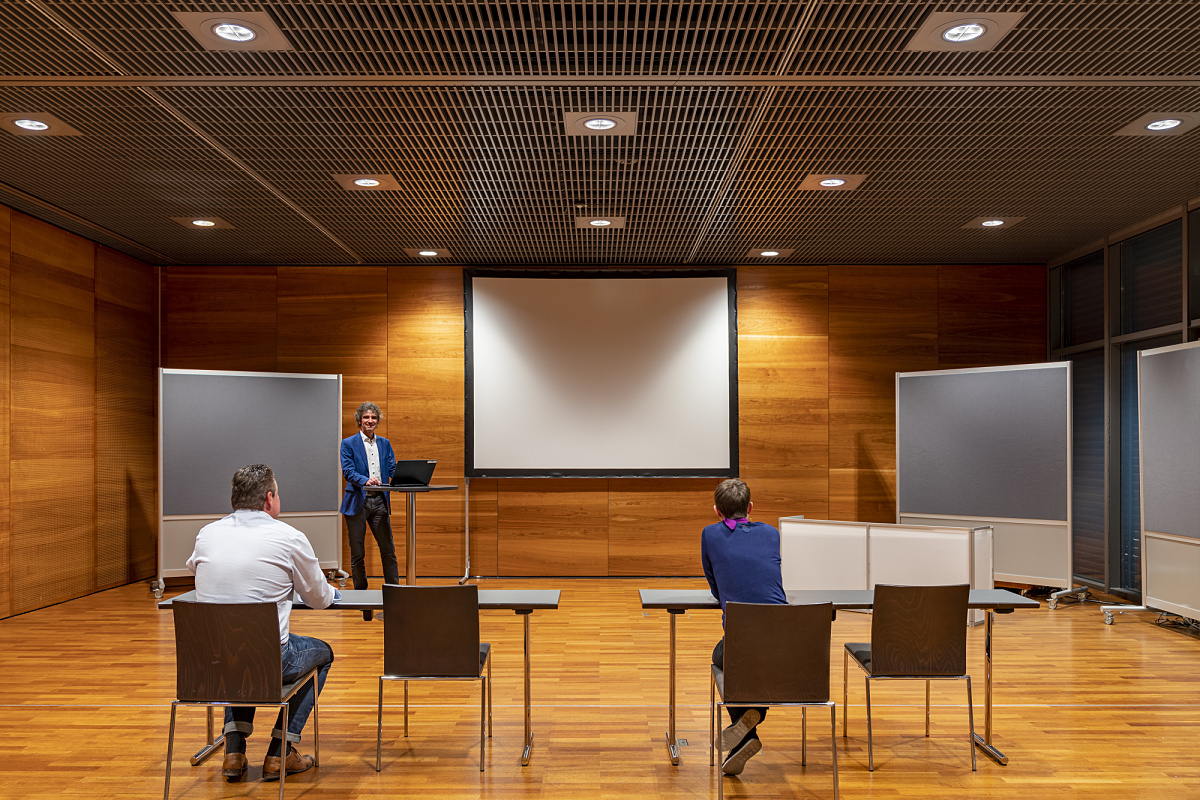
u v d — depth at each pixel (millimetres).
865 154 4762
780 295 7723
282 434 7219
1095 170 5078
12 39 3352
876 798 3025
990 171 5074
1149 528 5773
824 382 7699
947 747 3545
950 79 3744
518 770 3289
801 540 5758
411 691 4336
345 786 3137
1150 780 3189
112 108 4047
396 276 7727
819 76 3723
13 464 5887
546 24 3266
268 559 3078
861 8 3141
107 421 6988
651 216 6098
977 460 6754
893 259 7566
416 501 7613
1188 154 4785
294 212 5973
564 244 6969
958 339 7719
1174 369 5527
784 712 4027
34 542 6113
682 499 7668
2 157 4781
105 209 5902
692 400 7672
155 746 3539
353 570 6266
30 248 6027
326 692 4320
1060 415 6344
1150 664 4793
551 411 7668
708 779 3205
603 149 4688
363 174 5094
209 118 4184
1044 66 3623
